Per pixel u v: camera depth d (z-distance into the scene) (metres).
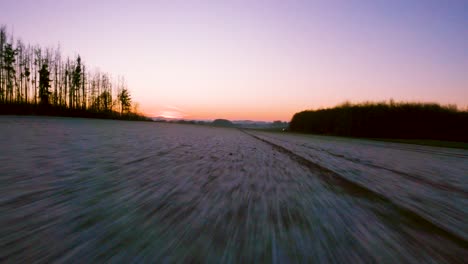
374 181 3.29
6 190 2.00
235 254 1.21
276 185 2.78
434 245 1.46
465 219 1.95
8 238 1.24
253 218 1.73
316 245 1.38
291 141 11.84
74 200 1.86
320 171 3.85
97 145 5.18
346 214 1.94
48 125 11.26
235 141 9.55
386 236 1.56
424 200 2.47
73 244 1.22
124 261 1.09
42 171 2.69
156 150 5.09
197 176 2.97
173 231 1.44
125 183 2.43
